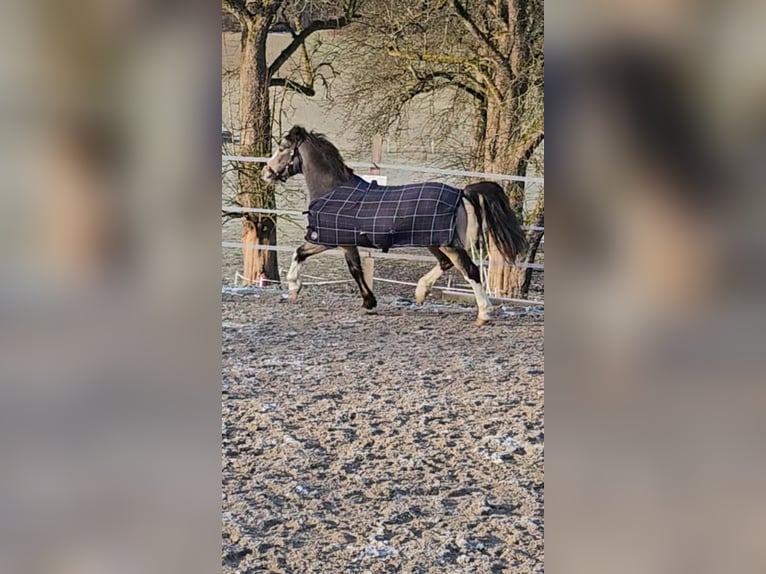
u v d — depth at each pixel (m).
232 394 4.02
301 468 3.09
